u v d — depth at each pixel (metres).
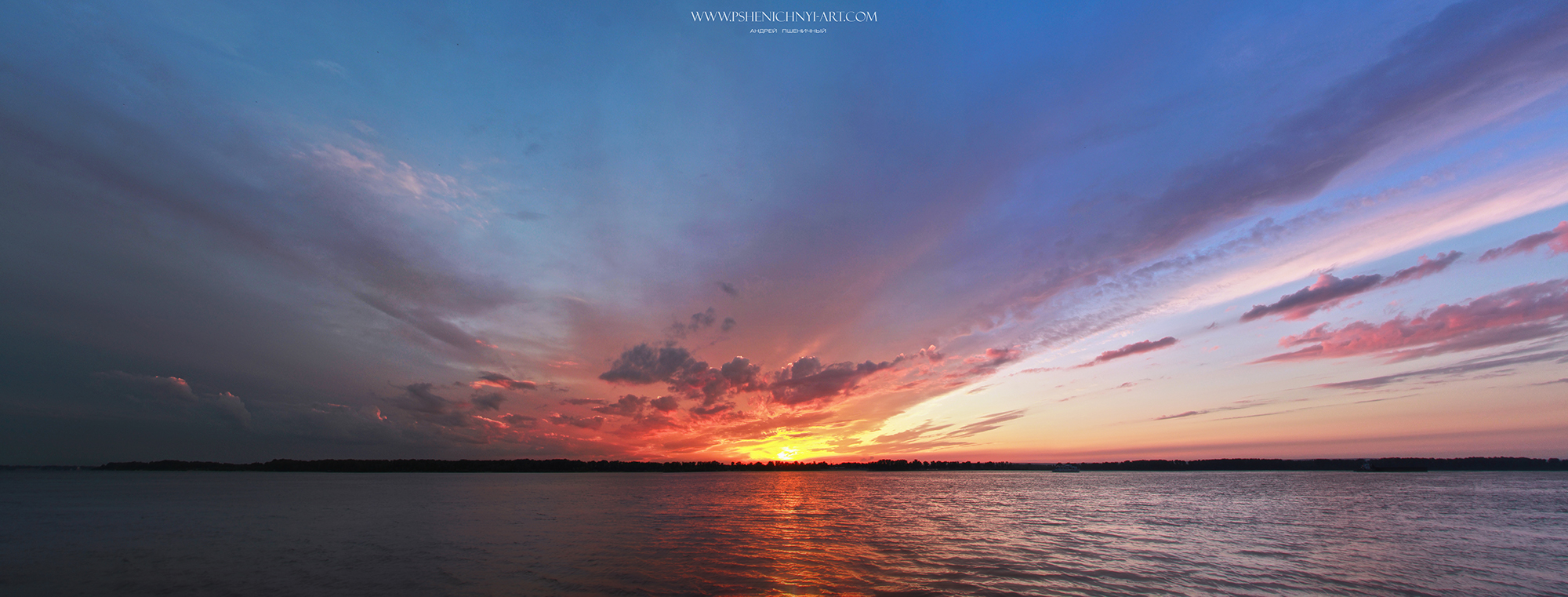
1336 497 87.19
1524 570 32.50
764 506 73.94
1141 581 29.27
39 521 52.09
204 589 26.95
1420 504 71.75
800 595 26.25
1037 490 118.94
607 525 51.22
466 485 143.38
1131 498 86.94
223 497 88.06
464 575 29.67
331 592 26.53
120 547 37.81
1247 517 57.94
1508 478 176.00
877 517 59.12
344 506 70.25
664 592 26.66
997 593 26.92
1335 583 29.30
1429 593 27.67
